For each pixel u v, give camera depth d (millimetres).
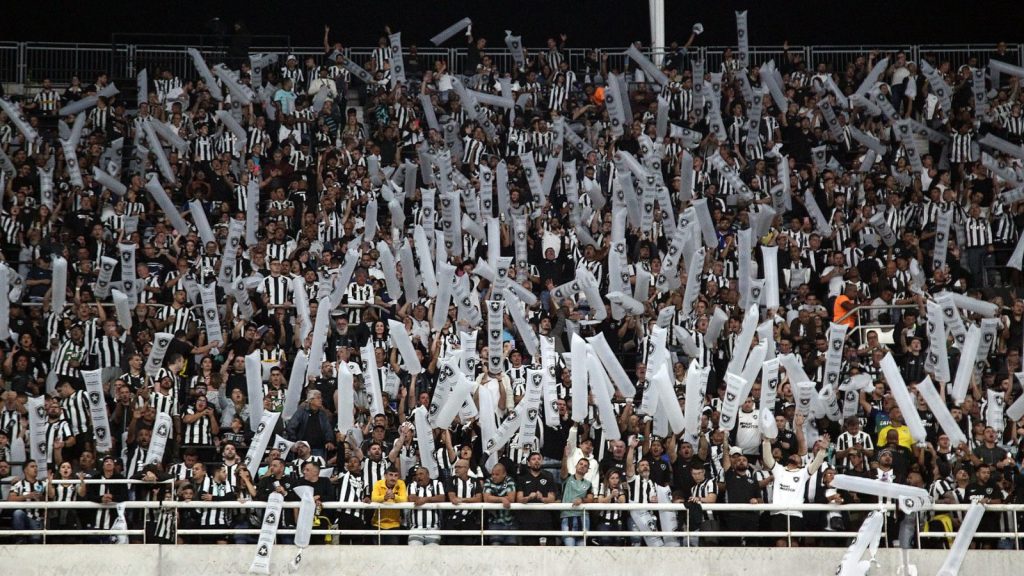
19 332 33562
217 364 33000
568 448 29062
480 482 28656
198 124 42750
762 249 34062
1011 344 33844
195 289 34812
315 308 33312
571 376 29406
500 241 37188
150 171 41156
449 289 31859
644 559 27578
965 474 28328
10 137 43125
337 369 31344
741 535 27281
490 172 38188
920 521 28188
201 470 28078
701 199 35125
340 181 39375
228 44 49594
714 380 32594
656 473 28828
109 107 43594
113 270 35344
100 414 28641
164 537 27859
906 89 45094
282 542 27531
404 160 42219
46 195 38438
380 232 37344
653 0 48625
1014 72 44406
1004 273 37875
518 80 46156
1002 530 28406
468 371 30047
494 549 27562
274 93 44562
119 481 27578
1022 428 30875
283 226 37062
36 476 28094
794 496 28188
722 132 42188
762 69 44031
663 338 29688
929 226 38844
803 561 27562
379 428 28688
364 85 46594
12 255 38406
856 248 38000
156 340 30578
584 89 45906
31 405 28156
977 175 40344
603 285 36219
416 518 28203
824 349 32625
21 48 48219
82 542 28094
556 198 40312
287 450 28234
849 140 44125
